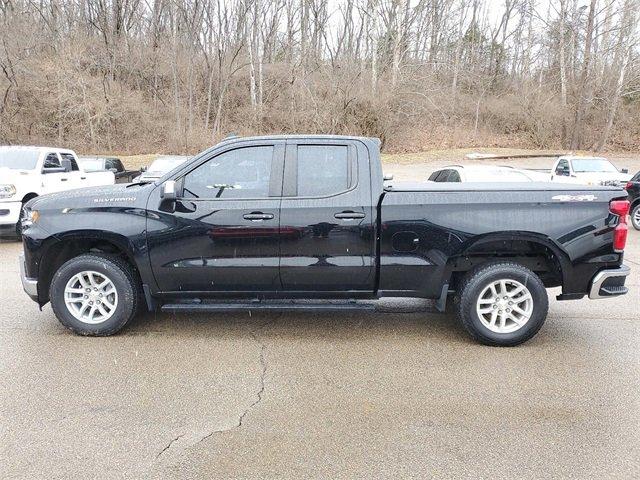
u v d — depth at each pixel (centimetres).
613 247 453
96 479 271
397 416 339
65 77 3164
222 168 460
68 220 461
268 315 550
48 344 459
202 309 470
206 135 3325
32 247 466
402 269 457
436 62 3772
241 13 3344
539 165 3086
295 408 349
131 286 473
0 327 504
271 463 287
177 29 3497
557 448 303
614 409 350
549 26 4125
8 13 3312
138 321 525
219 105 3350
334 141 461
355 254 456
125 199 463
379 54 3678
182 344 464
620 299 624
